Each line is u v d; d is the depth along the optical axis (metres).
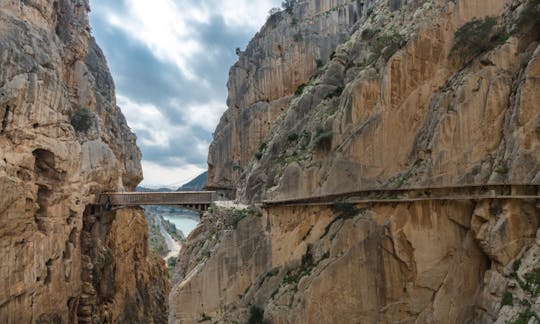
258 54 47.03
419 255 23.62
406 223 24.23
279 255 28.59
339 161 27.53
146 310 62.66
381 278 24.53
